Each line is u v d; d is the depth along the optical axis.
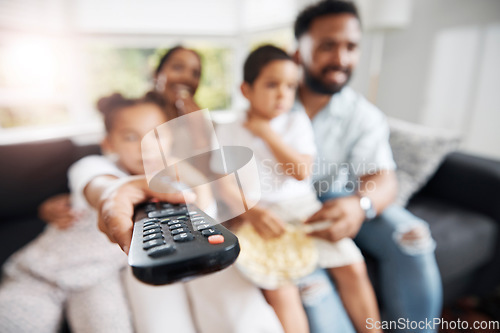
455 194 0.78
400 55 0.94
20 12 0.90
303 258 0.36
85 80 1.07
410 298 0.46
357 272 0.39
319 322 0.35
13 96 1.01
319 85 0.46
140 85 1.02
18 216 0.77
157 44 1.00
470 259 0.65
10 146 0.77
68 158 0.82
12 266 0.40
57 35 0.98
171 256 0.15
